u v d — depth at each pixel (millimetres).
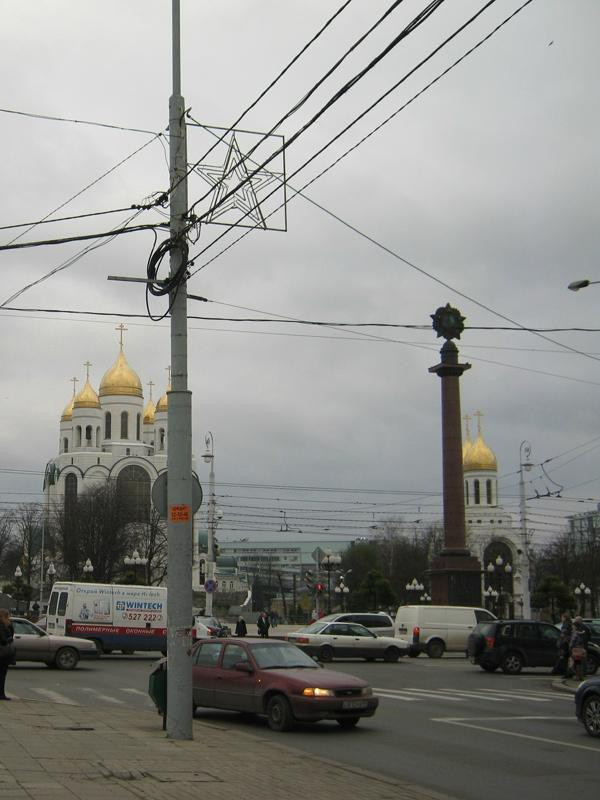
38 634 32594
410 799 11281
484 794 12227
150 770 12188
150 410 140125
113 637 39031
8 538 113250
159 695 16562
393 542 124312
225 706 18750
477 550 127062
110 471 121688
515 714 21375
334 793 11406
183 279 16562
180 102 16828
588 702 17891
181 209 16672
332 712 17578
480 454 132250
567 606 73812
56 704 20891
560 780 13266
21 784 10766
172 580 15719
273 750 14656
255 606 136000
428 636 43406
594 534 95750
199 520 103625
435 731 18250
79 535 94000
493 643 34344
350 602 85750
